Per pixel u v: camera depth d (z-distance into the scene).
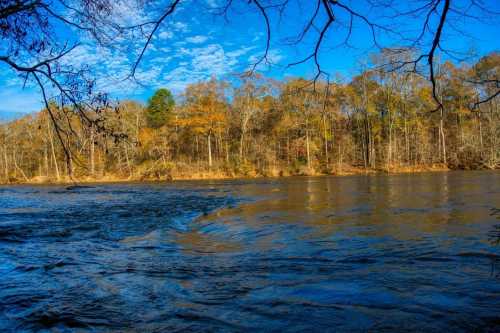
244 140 60.78
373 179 36.28
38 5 4.83
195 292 5.90
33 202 22.39
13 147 59.97
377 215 13.11
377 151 58.44
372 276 6.45
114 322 4.85
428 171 49.22
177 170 54.78
